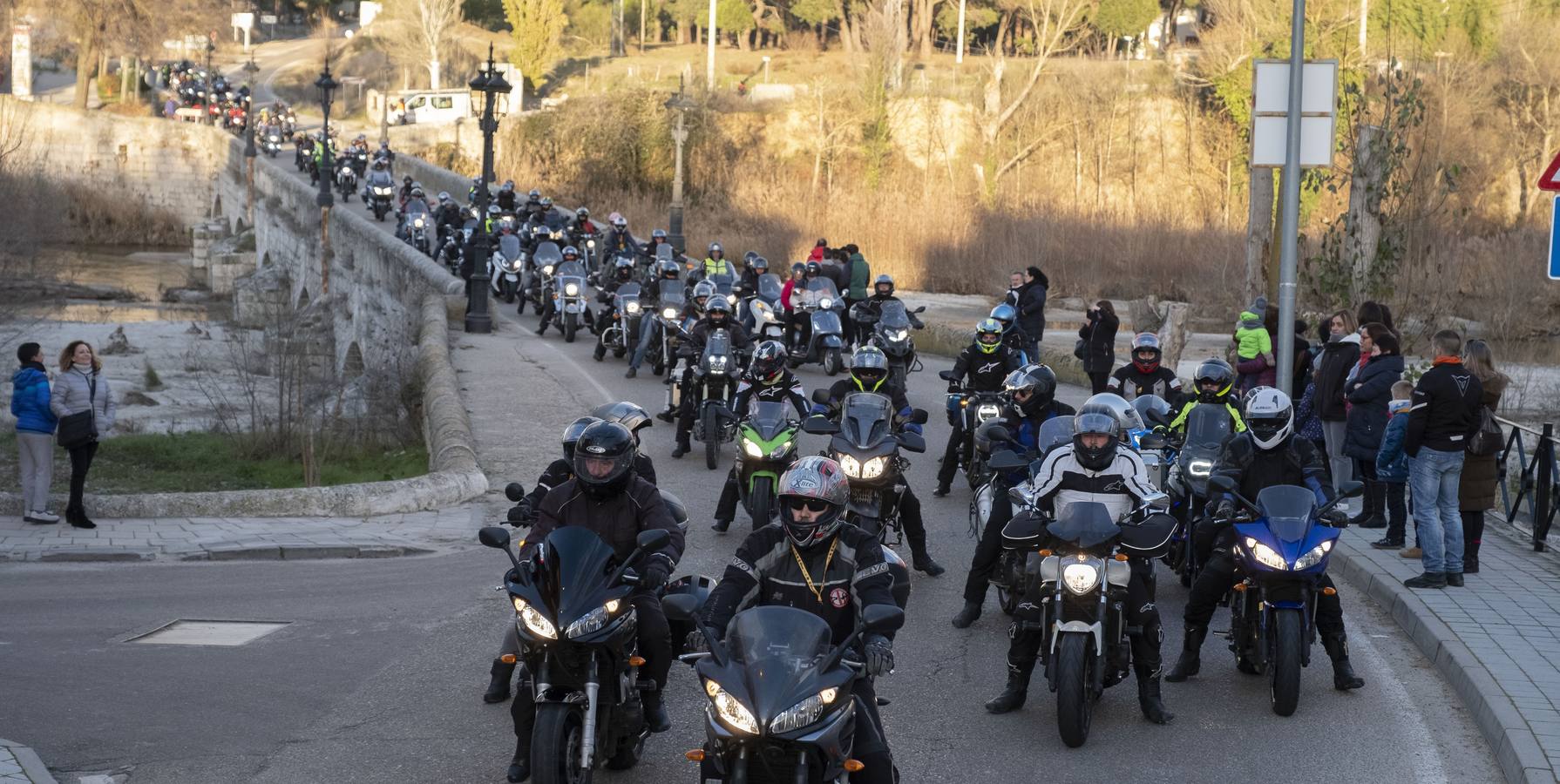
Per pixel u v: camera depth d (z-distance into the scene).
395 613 10.59
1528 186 49.34
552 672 6.46
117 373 39.00
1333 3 55.06
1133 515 8.41
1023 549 8.46
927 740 7.75
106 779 7.13
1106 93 70.12
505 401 20.81
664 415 19.48
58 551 12.84
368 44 120.38
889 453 10.95
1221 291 36.00
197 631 10.12
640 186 68.56
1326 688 8.73
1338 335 13.84
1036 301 21.83
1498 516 13.63
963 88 74.06
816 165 68.06
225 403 27.86
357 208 54.41
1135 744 7.72
